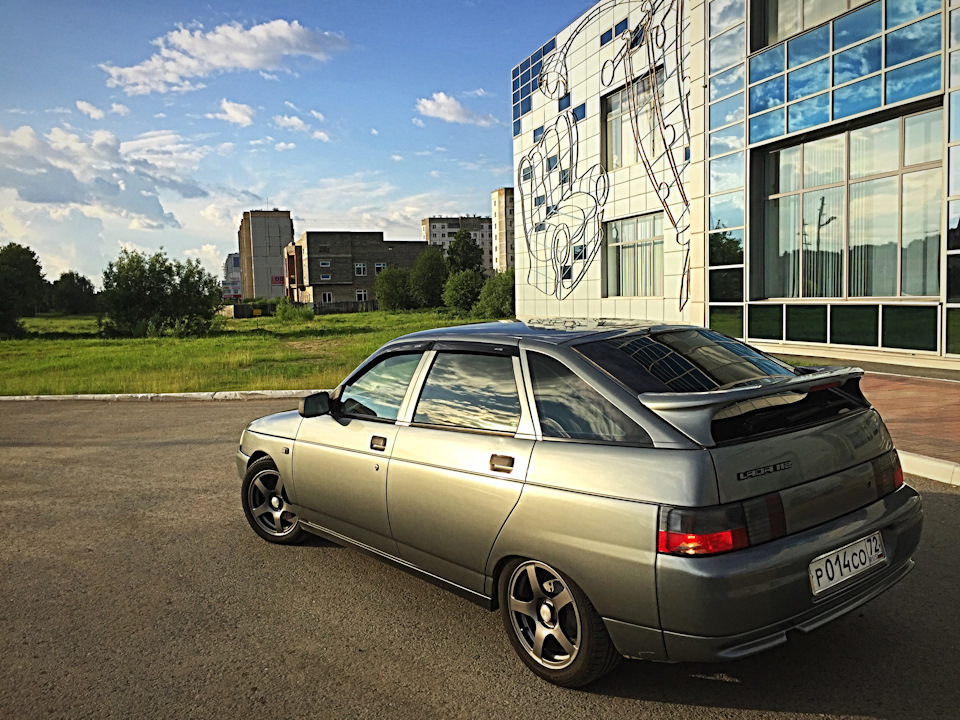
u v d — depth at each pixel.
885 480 3.11
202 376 16.70
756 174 14.76
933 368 11.23
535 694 3.02
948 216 10.87
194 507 6.05
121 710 3.00
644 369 3.13
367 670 3.28
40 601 4.20
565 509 2.88
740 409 2.78
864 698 2.89
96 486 6.92
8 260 100.62
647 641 2.70
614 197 22.17
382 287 88.19
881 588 3.00
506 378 3.40
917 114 11.59
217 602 4.10
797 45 13.28
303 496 4.55
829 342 13.19
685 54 18.06
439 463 3.48
